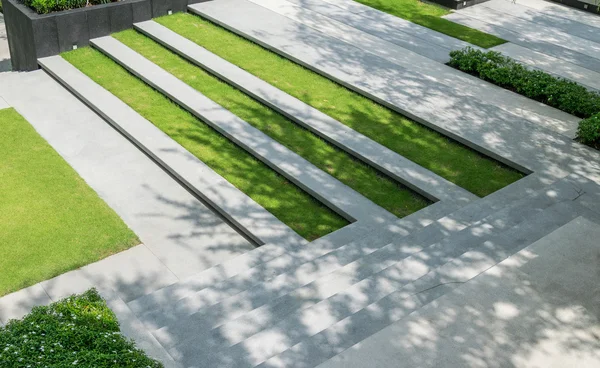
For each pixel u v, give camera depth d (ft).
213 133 39.47
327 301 23.29
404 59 47.26
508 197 31.86
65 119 41.50
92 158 37.63
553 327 21.24
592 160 34.78
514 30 53.62
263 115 40.68
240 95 42.96
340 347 20.38
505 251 25.25
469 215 30.50
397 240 28.55
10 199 33.50
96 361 19.79
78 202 33.63
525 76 43.14
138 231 32.19
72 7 49.57
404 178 34.04
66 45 49.24
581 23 55.67
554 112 40.50
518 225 26.96
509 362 19.81
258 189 34.55
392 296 22.63
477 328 21.04
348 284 25.53
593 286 23.08
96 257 30.19
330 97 42.14
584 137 36.11
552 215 27.84
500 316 21.56
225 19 52.11
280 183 35.14
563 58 48.67
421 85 43.01
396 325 21.03
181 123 40.40
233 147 38.14
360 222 31.48
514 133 37.37
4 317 26.63
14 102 43.24
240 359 20.53
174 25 51.96
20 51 50.78
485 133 37.29
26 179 35.17
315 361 19.79
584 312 21.89
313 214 32.86
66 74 45.91
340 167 35.78
